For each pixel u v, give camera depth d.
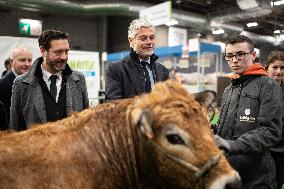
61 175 1.69
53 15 14.59
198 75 7.89
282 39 17.92
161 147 1.73
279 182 3.29
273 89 2.47
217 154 1.67
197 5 15.60
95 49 16.02
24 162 1.66
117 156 1.89
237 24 16.62
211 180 1.63
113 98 2.95
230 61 2.71
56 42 2.78
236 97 2.67
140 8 12.66
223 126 2.74
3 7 12.11
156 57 3.18
